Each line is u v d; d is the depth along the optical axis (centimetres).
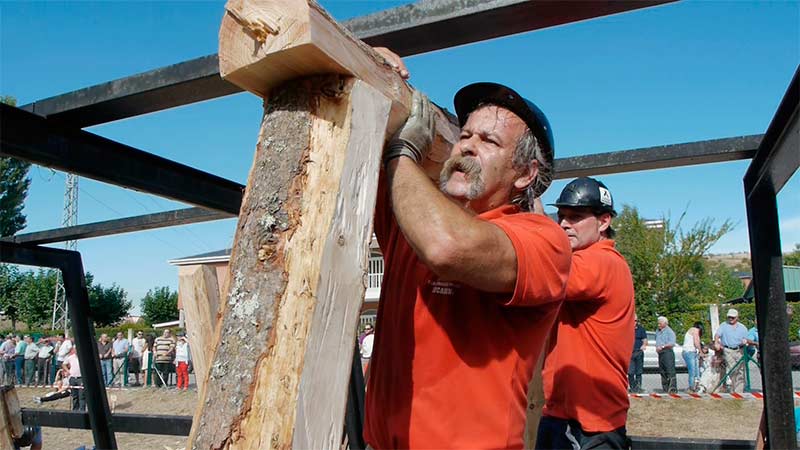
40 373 1786
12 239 366
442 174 163
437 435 138
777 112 196
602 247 263
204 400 114
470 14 156
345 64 124
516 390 145
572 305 252
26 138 204
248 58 126
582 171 297
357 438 334
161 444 761
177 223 363
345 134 121
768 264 252
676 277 2053
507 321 145
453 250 124
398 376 149
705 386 1117
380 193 174
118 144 241
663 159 275
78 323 355
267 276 117
